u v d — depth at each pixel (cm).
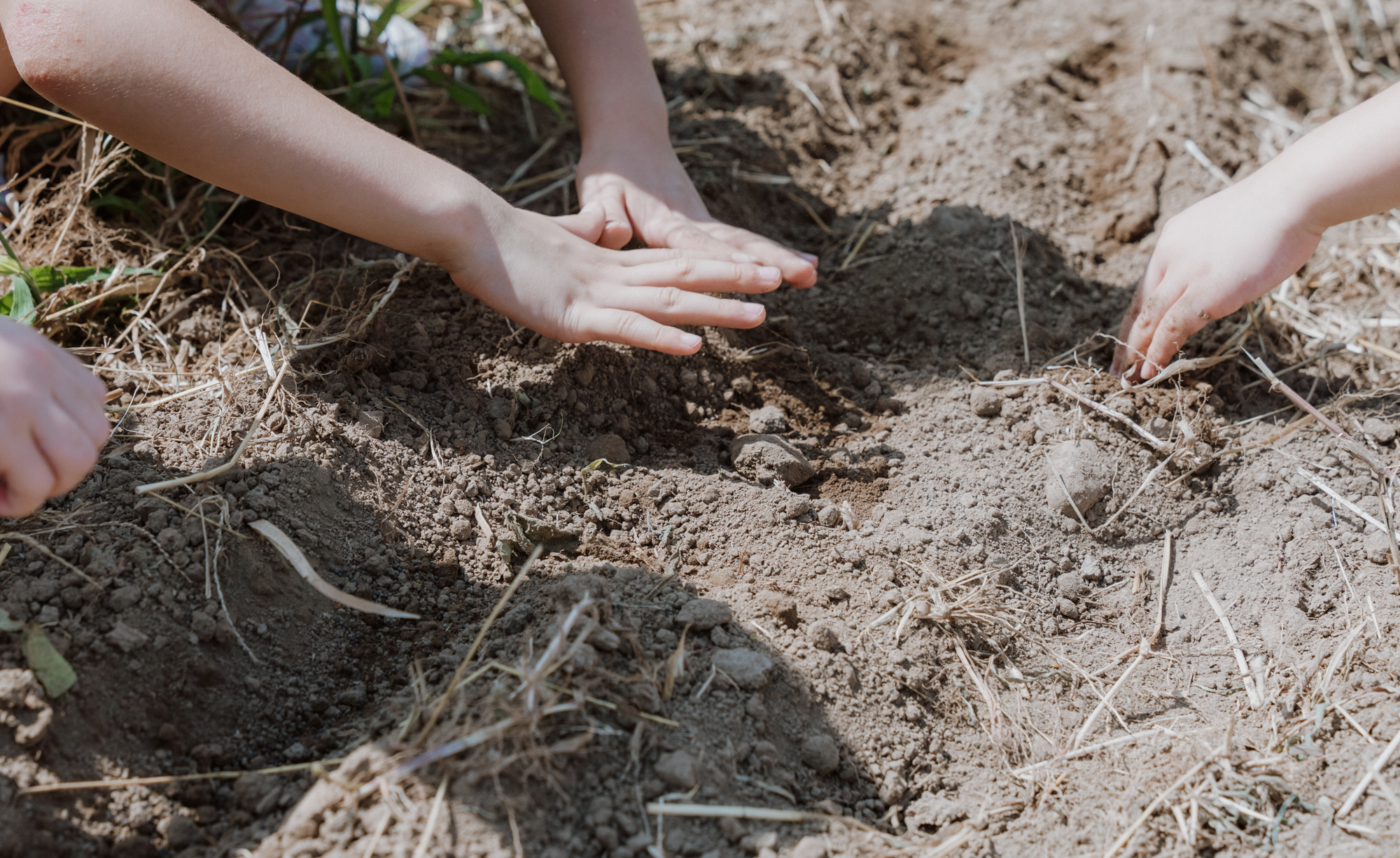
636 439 114
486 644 102
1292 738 102
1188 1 146
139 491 104
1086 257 126
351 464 108
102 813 97
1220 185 129
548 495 110
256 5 131
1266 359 118
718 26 145
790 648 103
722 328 118
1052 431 113
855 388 118
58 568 101
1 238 112
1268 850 98
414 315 116
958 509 110
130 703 99
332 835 95
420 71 130
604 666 99
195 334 115
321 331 113
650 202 119
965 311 122
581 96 123
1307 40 144
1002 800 101
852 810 100
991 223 126
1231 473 113
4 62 114
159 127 105
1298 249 111
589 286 111
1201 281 112
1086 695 105
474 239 110
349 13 133
